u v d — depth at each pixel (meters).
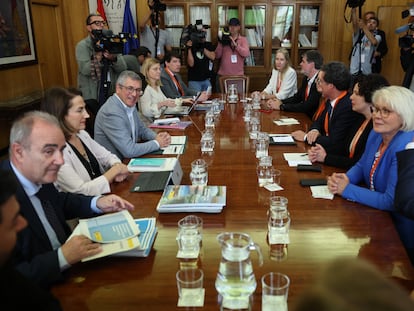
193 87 5.53
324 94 2.77
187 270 1.18
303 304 0.40
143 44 5.57
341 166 2.19
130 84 2.55
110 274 1.26
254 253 1.35
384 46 5.41
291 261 1.30
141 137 2.86
